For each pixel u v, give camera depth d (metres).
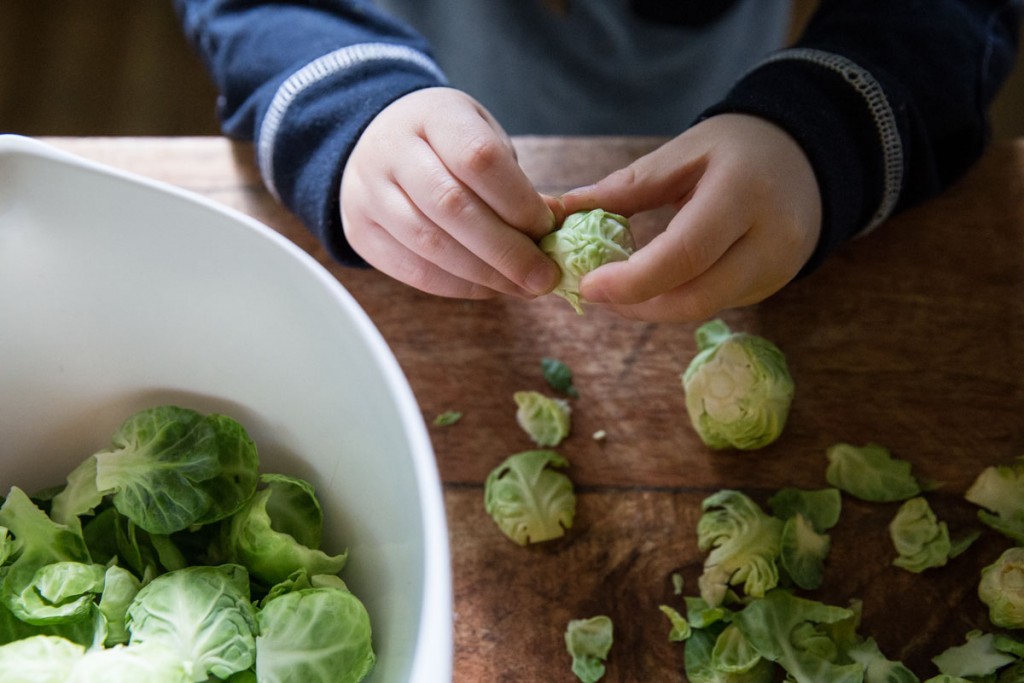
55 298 0.35
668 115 0.65
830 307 0.44
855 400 0.42
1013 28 0.51
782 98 0.41
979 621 0.39
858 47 0.45
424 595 0.30
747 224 0.38
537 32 0.60
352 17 0.46
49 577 0.34
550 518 0.40
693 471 0.41
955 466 0.41
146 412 0.36
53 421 0.37
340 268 0.44
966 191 0.46
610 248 0.37
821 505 0.41
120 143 0.46
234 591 0.34
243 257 0.35
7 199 0.34
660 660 0.39
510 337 0.43
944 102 0.45
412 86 0.42
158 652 0.32
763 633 0.38
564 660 0.38
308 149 0.42
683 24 0.60
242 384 0.37
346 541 0.36
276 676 0.33
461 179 0.37
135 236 0.35
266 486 0.37
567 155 0.46
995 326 0.43
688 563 0.40
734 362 0.41
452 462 0.41
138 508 0.35
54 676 0.32
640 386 0.42
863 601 0.40
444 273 0.40
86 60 0.85
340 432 0.36
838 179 0.41
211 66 0.48
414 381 0.42
